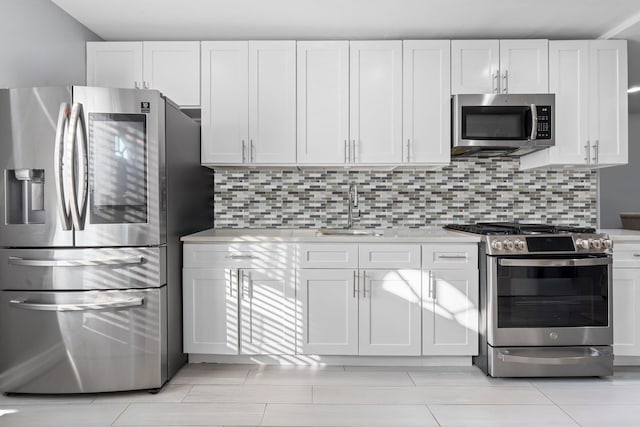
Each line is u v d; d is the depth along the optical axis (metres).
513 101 3.13
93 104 2.47
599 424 2.18
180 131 2.90
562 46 3.20
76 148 2.44
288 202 3.58
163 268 2.62
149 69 3.21
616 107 3.20
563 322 2.77
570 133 3.20
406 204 3.58
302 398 2.48
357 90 3.21
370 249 2.90
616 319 2.91
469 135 3.13
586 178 3.55
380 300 2.91
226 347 2.93
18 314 2.49
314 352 2.92
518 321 2.75
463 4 2.84
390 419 2.23
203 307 2.93
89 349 2.49
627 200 7.09
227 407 2.37
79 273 2.48
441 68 3.21
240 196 3.58
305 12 2.94
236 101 3.22
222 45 3.21
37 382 2.49
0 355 2.50
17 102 2.45
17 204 2.53
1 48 2.46
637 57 3.66
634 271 2.91
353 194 3.50
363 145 3.22
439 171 3.58
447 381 2.72
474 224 3.56
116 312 2.51
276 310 2.92
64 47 2.95
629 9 2.90
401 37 3.36
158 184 2.56
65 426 2.17
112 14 2.98
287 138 3.22
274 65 3.21
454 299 2.89
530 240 2.76
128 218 2.54
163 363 2.61
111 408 2.37
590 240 2.77
